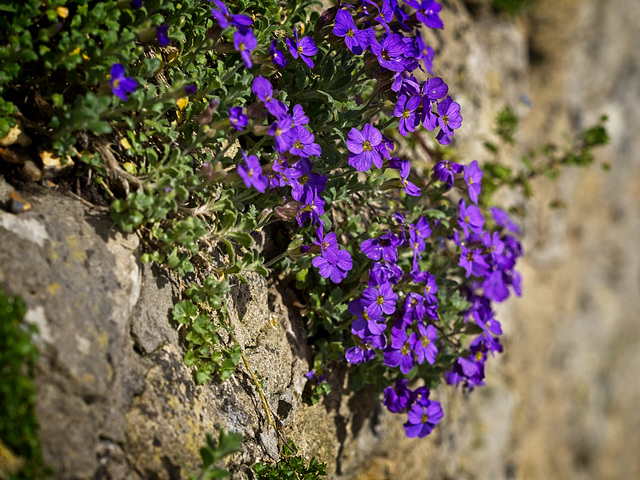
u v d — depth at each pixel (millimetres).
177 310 3184
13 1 2877
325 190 3719
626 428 11844
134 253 3018
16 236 2637
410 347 3771
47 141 2982
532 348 8102
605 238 10789
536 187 7953
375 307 3600
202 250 3418
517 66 7656
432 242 4523
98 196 3080
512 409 7207
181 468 2830
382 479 4887
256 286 3725
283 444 3605
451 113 3697
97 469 2588
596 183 10086
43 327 2512
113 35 2967
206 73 3488
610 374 11281
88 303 2697
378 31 4324
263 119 3250
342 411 4254
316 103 3730
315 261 3492
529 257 8000
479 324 4285
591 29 9062
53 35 3080
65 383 2512
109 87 2928
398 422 4922
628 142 10781
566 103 8727
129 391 2816
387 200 4391
